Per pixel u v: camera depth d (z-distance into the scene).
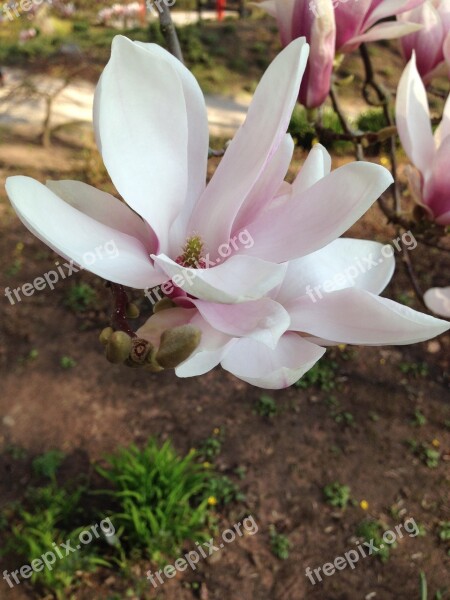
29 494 1.22
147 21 3.46
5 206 2.03
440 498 1.28
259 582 1.12
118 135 0.21
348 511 1.25
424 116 0.36
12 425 1.37
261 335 0.20
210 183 0.24
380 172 0.20
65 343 1.58
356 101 2.60
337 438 1.39
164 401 1.45
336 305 0.23
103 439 1.36
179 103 0.22
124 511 1.17
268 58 3.26
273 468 1.32
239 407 1.44
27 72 2.85
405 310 0.22
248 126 0.23
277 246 0.22
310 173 0.24
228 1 4.42
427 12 0.42
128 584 1.09
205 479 1.27
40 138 2.47
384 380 1.53
